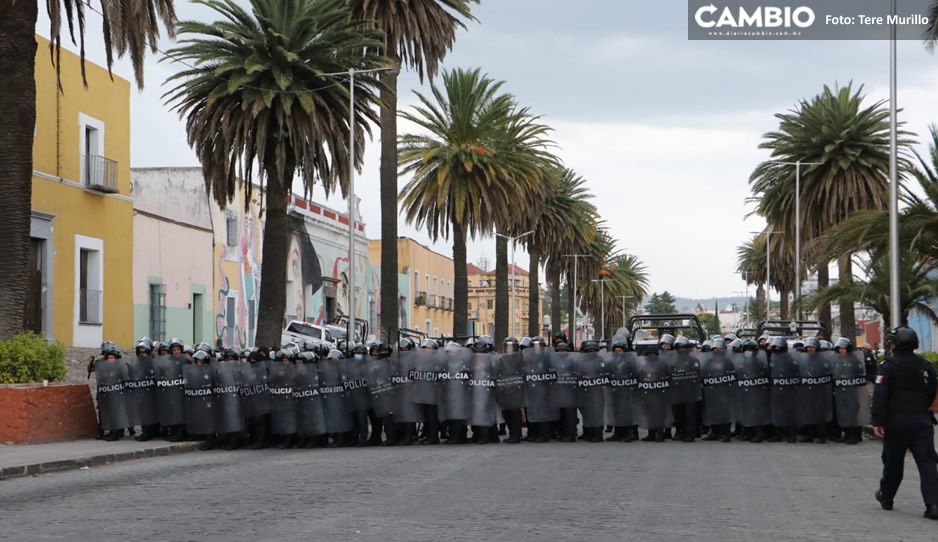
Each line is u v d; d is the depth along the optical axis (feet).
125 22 71.05
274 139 91.66
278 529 30.40
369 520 32.19
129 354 110.73
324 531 30.07
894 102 74.02
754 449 61.16
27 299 100.42
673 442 66.59
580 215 197.26
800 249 142.92
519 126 144.25
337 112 95.20
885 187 138.82
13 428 60.59
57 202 105.70
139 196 153.17
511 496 38.27
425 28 109.81
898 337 36.01
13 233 64.95
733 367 66.74
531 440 67.92
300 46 91.76
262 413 64.49
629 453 57.31
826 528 32.24
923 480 34.88
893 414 35.58
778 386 65.82
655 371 66.08
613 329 338.54
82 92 110.93
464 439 65.92
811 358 65.57
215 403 63.82
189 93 91.04
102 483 44.27
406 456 55.57
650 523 32.40
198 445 64.54
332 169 95.30
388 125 106.42
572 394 65.57
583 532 30.48
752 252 285.43
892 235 73.36
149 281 131.64
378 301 241.55
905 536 31.07
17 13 65.05
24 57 65.51
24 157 65.46
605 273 295.48
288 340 131.95
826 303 111.65
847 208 139.33
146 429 64.95
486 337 65.77
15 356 62.39
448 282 314.55
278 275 92.38
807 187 143.64
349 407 65.57
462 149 128.67
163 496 38.68
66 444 61.62
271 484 42.06
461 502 36.50
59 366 65.31
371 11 107.96
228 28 90.17
